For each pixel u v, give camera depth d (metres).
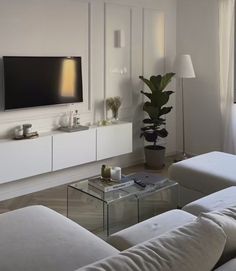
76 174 4.53
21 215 2.22
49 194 4.06
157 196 3.58
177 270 1.14
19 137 3.81
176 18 5.43
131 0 4.84
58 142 4.03
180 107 5.55
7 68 3.72
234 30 4.73
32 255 1.77
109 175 3.21
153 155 4.94
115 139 4.61
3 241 1.90
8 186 3.91
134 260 1.14
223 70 4.91
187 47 5.36
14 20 3.79
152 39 5.18
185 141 5.58
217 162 3.60
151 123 5.01
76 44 4.34
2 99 3.80
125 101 4.99
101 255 1.79
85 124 4.59
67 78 4.25
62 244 1.88
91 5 4.41
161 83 4.88
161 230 2.12
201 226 1.32
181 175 3.50
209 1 5.00
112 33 4.69
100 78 4.66
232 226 1.39
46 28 4.04
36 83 3.97
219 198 2.65
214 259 1.24
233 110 4.91
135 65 5.03
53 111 4.24
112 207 3.42
